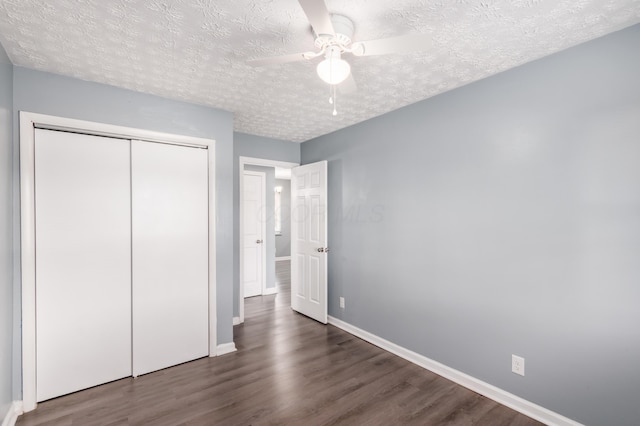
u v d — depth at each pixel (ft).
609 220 5.54
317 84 7.66
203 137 9.16
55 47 5.95
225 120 9.59
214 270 9.31
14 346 6.57
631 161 5.30
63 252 7.26
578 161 5.90
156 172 8.49
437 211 8.42
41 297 7.00
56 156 7.21
